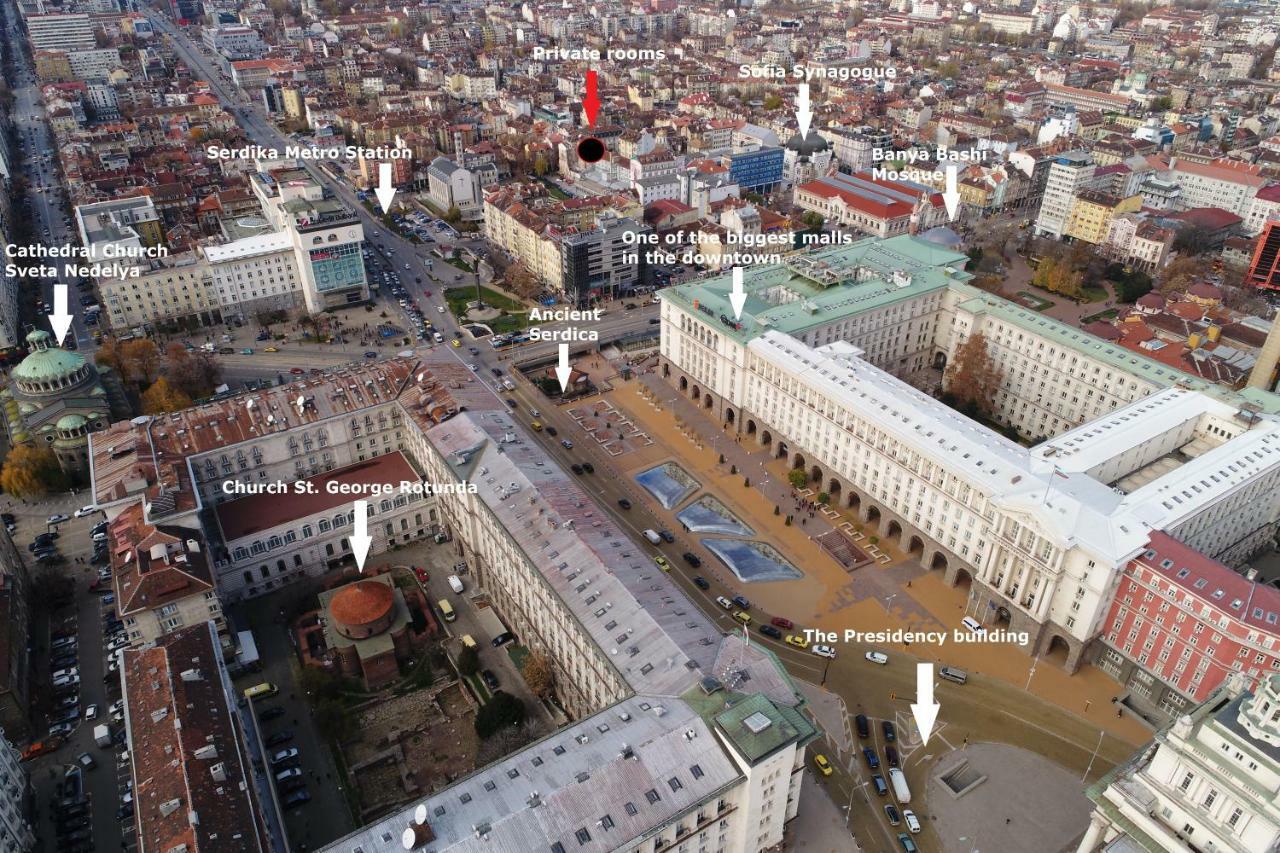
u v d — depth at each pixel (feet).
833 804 573.33
